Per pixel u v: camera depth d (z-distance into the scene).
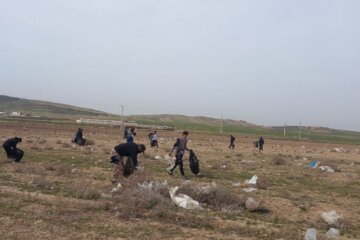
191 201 12.77
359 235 11.39
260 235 10.36
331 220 12.41
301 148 64.94
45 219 10.46
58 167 19.34
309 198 16.50
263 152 46.56
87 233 9.59
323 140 118.50
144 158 27.69
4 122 78.06
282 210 13.62
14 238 8.88
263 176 22.58
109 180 17.16
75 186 14.47
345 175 26.25
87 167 21.19
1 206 11.49
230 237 10.02
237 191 16.56
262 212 13.16
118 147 16.31
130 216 11.08
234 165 27.73
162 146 43.97
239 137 90.81
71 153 28.66
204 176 20.95
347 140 138.75
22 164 21.05
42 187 14.70
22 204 11.85
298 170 27.48
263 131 168.25
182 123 193.00
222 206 13.13
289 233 10.52
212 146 51.69
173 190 13.40
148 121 185.12
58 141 38.56
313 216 13.23
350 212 14.35
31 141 38.00
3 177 16.56
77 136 37.19
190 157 20.75
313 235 10.23
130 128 25.19
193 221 10.93
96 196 13.26
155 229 10.21
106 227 10.13
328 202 15.98
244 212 12.91
